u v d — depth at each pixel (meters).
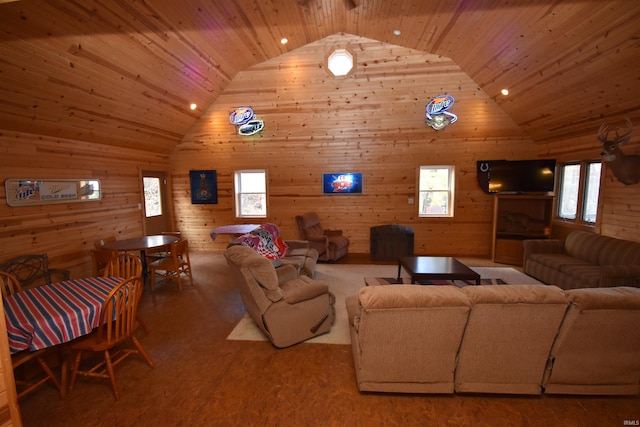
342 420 1.90
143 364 2.51
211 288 4.30
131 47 3.46
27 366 2.30
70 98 3.58
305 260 4.18
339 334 2.97
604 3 2.68
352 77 5.46
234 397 2.12
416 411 1.97
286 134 6.10
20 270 3.55
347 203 6.25
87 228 4.58
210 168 6.47
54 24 2.72
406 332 1.89
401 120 5.75
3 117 3.28
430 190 6.11
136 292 2.30
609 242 3.82
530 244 4.69
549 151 5.46
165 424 1.89
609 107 3.79
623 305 1.77
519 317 1.84
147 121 4.99
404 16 4.13
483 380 2.03
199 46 4.15
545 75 3.93
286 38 4.84
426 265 3.84
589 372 1.97
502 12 3.32
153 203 6.15
